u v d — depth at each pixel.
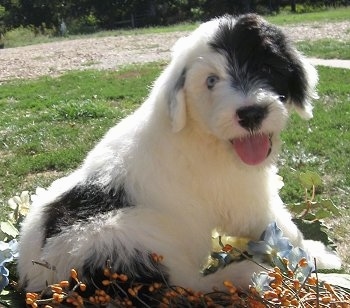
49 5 9.66
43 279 0.71
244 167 0.69
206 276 0.71
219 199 0.73
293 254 0.68
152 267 0.67
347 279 0.72
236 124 0.64
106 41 6.04
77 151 1.83
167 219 0.71
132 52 4.83
